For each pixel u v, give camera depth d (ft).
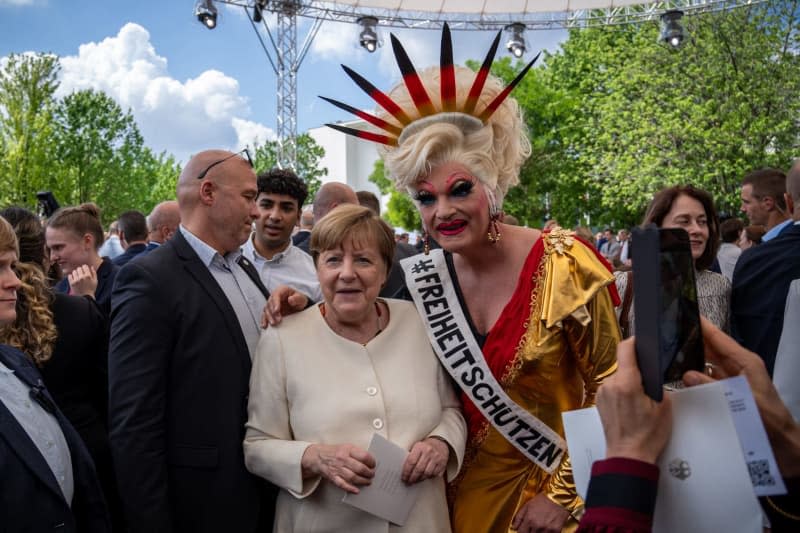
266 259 11.90
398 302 6.39
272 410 5.93
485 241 5.79
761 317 8.30
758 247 8.63
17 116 59.47
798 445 3.04
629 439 2.76
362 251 5.74
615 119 49.16
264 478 5.95
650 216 9.25
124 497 6.07
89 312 8.19
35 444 5.24
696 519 2.73
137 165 85.05
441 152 5.45
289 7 33.27
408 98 5.80
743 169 41.57
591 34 58.39
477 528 5.91
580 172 58.75
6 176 59.00
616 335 5.43
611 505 2.64
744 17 42.65
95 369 8.32
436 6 32.86
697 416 2.76
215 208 7.19
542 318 5.43
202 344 6.51
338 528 5.48
